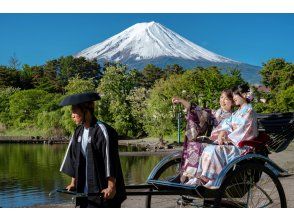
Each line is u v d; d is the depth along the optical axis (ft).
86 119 14.10
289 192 25.48
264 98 176.55
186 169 17.93
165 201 25.26
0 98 212.43
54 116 171.01
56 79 320.29
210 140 18.34
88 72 366.84
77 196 13.82
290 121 18.45
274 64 210.79
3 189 54.65
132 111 165.78
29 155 109.70
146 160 90.33
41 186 57.88
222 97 18.94
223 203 18.07
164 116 135.23
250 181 17.38
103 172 13.89
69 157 14.53
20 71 330.75
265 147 18.40
